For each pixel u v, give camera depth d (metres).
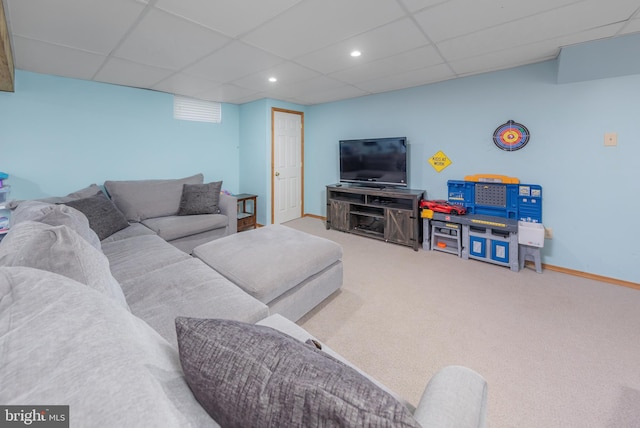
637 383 1.46
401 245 3.76
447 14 1.86
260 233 2.54
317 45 2.32
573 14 1.87
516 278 2.73
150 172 3.80
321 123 4.95
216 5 1.71
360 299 2.34
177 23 1.92
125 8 1.72
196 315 1.28
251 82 3.39
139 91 3.61
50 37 2.08
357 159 4.25
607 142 2.56
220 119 4.60
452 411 0.65
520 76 2.95
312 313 2.13
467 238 3.21
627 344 1.76
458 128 3.44
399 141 3.76
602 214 2.65
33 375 0.44
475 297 2.37
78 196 2.77
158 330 1.16
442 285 2.59
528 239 2.81
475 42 2.30
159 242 2.32
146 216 3.24
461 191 3.46
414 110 3.79
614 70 2.43
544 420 1.27
